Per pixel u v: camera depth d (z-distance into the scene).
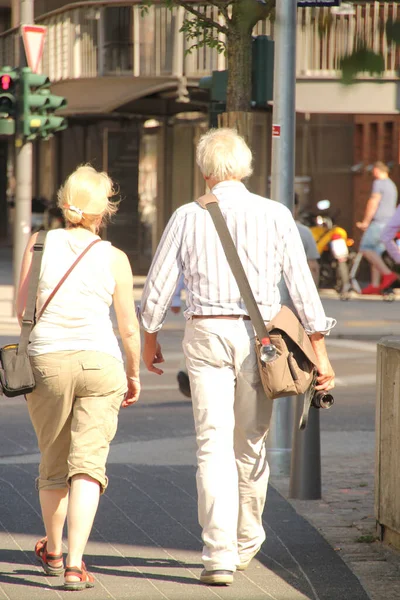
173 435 34.09
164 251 17.89
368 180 95.88
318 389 18.20
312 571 18.89
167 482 26.45
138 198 101.75
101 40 91.62
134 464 29.00
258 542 18.83
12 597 16.83
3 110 60.94
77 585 17.19
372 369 49.59
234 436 18.38
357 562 19.58
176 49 86.31
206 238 17.66
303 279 17.92
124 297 17.62
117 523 22.09
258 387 17.80
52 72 96.81
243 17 12.66
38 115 61.56
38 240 17.52
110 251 17.61
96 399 17.27
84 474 17.09
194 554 19.84
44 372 17.02
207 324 17.55
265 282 17.80
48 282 17.27
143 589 17.50
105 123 102.44
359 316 69.56
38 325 17.27
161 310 17.95
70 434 17.64
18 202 64.31
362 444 32.88
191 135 98.50
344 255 81.94
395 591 17.72
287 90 27.80
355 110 73.75
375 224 80.12
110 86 88.69
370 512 23.64
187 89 83.88
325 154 99.75
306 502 24.66
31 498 24.11
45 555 18.28
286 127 27.88
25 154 62.81
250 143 39.66
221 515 17.44
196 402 17.72
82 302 17.27
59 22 95.69
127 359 17.97
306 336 17.75
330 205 100.06
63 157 115.19
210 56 85.19
